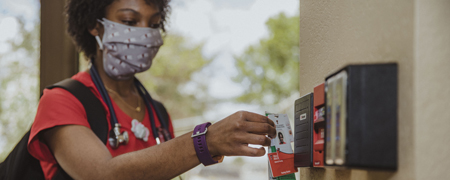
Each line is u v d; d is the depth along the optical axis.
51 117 1.00
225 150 0.75
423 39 0.40
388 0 0.46
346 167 0.42
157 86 5.74
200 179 4.68
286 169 0.74
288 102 5.16
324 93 0.57
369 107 0.43
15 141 1.67
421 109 0.40
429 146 0.39
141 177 0.84
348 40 0.58
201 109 5.75
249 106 5.48
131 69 1.27
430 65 0.40
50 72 1.65
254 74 5.48
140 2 1.26
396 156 0.42
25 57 1.71
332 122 0.48
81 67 1.78
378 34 0.48
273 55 5.37
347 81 0.44
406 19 0.42
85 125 1.02
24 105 1.69
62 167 0.98
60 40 1.65
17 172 1.03
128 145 1.20
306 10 0.83
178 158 0.80
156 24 1.34
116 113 1.22
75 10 1.31
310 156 0.64
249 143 0.72
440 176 0.39
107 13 1.26
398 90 0.43
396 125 0.43
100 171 0.88
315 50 0.75
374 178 0.48
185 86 5.80
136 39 1.24
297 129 0.74
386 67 0.44
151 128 1.36
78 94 1.09
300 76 0.87
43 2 1.67
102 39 1.28
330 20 0.67
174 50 5.82
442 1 0.41
